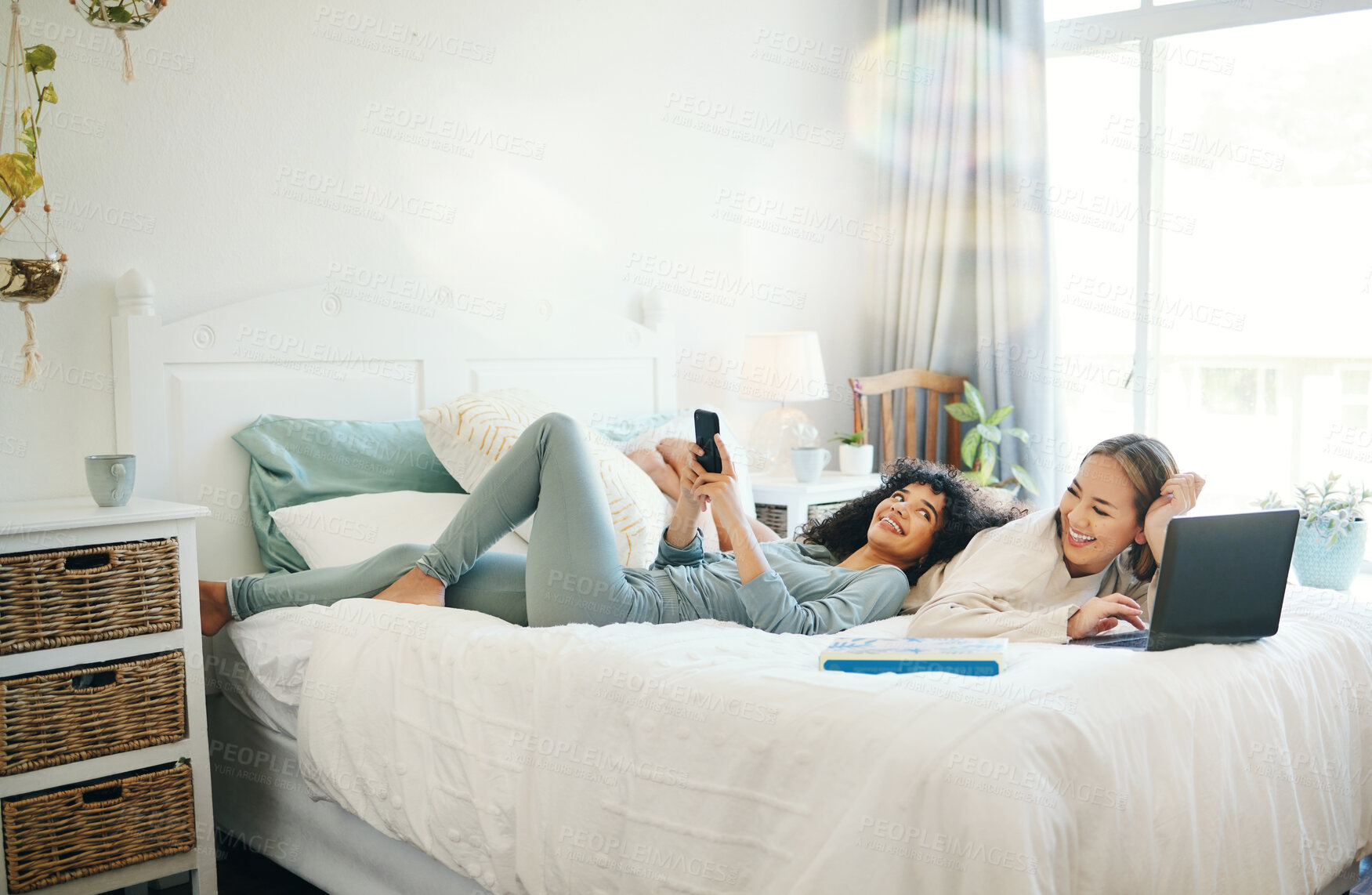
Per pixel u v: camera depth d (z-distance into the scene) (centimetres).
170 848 194
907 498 213
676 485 259
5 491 214
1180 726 135
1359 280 367
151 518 191
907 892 115
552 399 299
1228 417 391
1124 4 387
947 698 126
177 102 234
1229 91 379
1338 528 348
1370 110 360
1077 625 165
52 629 181
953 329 396
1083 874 119
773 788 128
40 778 180
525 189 300
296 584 210
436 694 168
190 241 237
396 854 180
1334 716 161
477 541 200
